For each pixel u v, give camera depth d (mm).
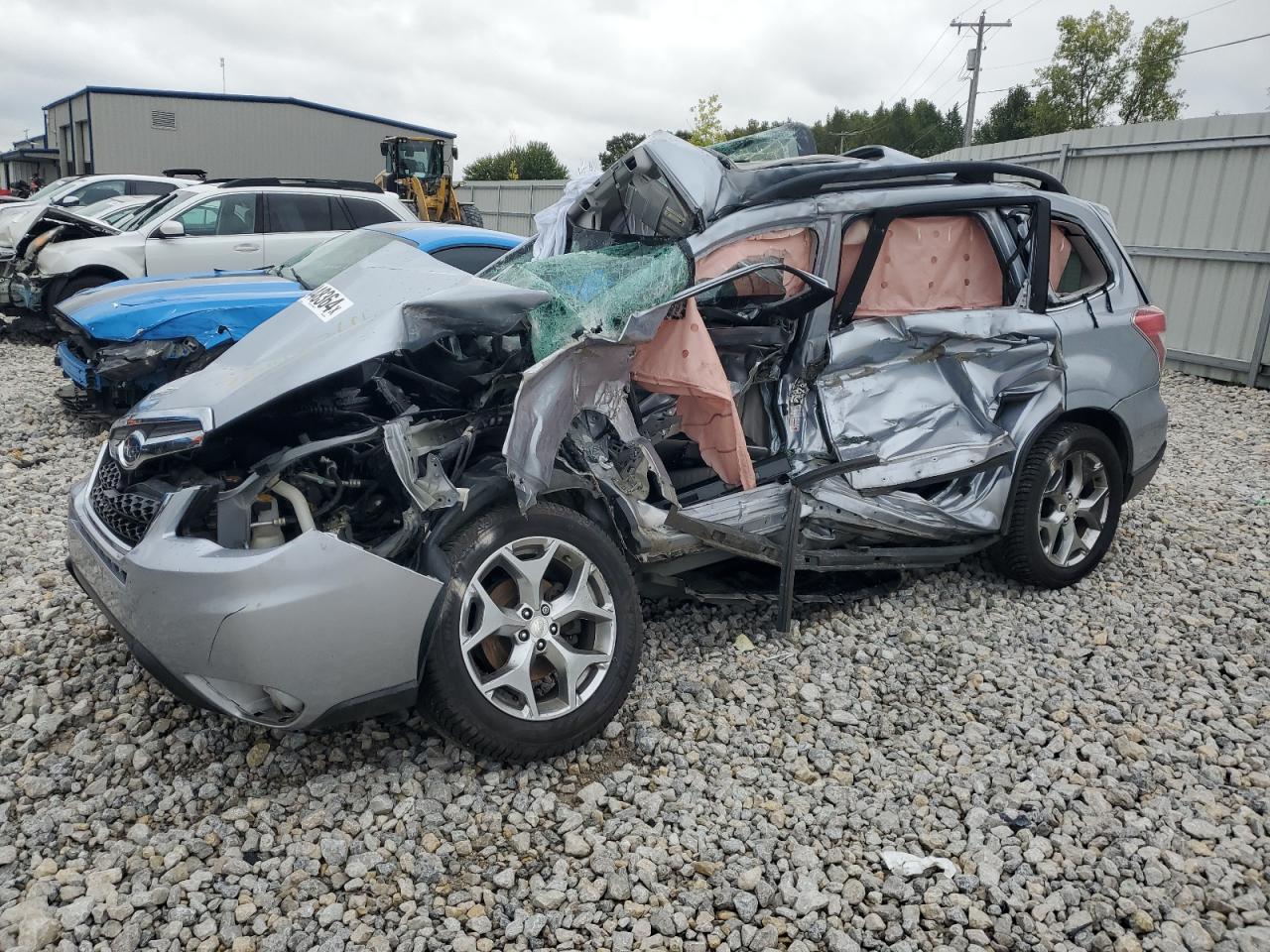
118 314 6707
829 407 3785
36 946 2375
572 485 3168
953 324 3988
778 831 2857
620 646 3199
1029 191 4246
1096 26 53969
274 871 2658
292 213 11133
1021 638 4094
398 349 3086
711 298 3896
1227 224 10094
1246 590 4609
